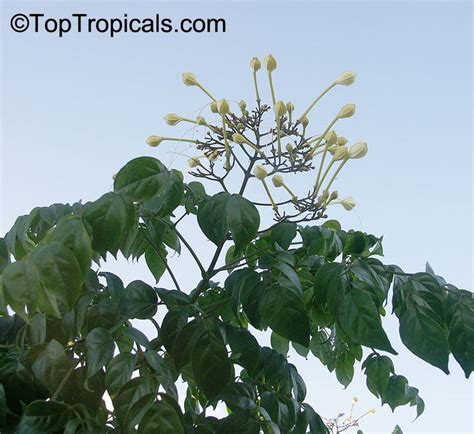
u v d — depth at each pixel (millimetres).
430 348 1818
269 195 2018
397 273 1984
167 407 1652
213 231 1833
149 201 1961
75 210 2041
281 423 2174
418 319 1849
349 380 2701
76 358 1875
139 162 1820
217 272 2098
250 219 1782
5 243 2166
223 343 1825
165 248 2617
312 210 2033
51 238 1646
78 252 1591
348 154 2002
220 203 1843
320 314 2229
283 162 2068
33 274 1501
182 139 2135
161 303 2010
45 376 1780
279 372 2340
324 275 1874
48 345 1806
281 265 1904
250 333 1992
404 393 2471
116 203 1728
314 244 2283
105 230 1705
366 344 1757
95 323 1990
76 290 1531
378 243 2490
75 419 1675
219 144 2100
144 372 1808
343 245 2385
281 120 2086
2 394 1731
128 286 1996
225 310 2391
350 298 1796
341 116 2090
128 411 1659
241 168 2070
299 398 2410
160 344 2088
